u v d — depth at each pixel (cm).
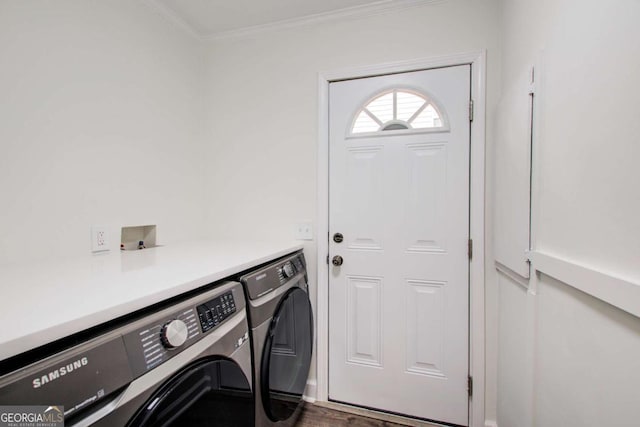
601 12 65
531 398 101
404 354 160
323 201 171
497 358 144
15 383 40
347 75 166
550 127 89
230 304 87
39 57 107
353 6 160
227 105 189
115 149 136
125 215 141
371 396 164
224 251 133
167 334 62
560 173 83
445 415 153
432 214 155
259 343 103
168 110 167
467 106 150
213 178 193
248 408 91
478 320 147
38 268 94
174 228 171
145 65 152
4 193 99
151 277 80
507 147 123
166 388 61
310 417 157
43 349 49
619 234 59
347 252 168
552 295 87
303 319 148
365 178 165
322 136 171
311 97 173
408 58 156
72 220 119
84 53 123
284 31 177
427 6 154
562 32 83
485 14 146
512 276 121
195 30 183
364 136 164
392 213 161
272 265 123
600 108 65
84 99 123
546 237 91
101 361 50
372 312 164
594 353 67
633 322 55
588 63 70
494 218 142
